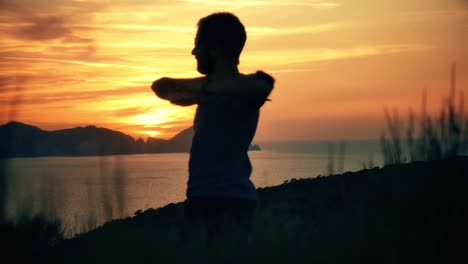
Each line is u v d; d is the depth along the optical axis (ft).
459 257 11.19
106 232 11.86
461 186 12.91
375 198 13.32
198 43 13.23
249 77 12.66
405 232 11.69
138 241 11.43
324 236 11.77
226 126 12.79
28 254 10.80
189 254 10.98
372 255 10.93
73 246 11.55
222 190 12.75
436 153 12.77
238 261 10.73
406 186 13.19
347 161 12.63
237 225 12.17
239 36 13.06
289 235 11.70
